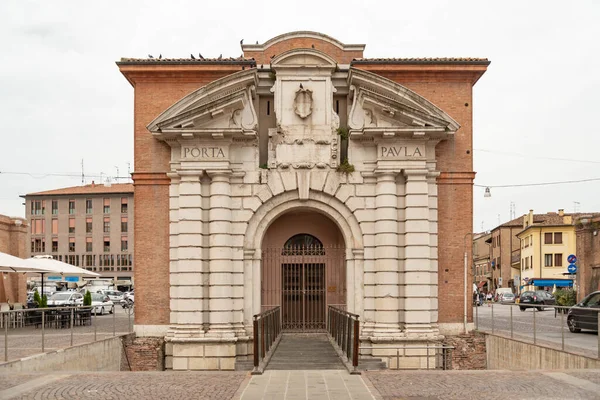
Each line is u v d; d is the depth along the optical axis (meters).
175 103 26.78
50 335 25.84
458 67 28.31
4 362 18.02
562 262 86.00
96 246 100.12
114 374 17.73
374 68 28.28
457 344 27.47
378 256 26.81
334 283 30.25
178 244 27.09
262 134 28.48
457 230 28.00
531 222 94.62
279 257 30.12
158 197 27.98
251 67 28.23
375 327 26.56
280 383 16.39
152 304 27.66
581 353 19.36
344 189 27.33
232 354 26.17
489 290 118.06
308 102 27.48
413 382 16.31
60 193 101.50
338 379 16.95
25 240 47.44
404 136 26.75
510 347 24.31
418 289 26.41
